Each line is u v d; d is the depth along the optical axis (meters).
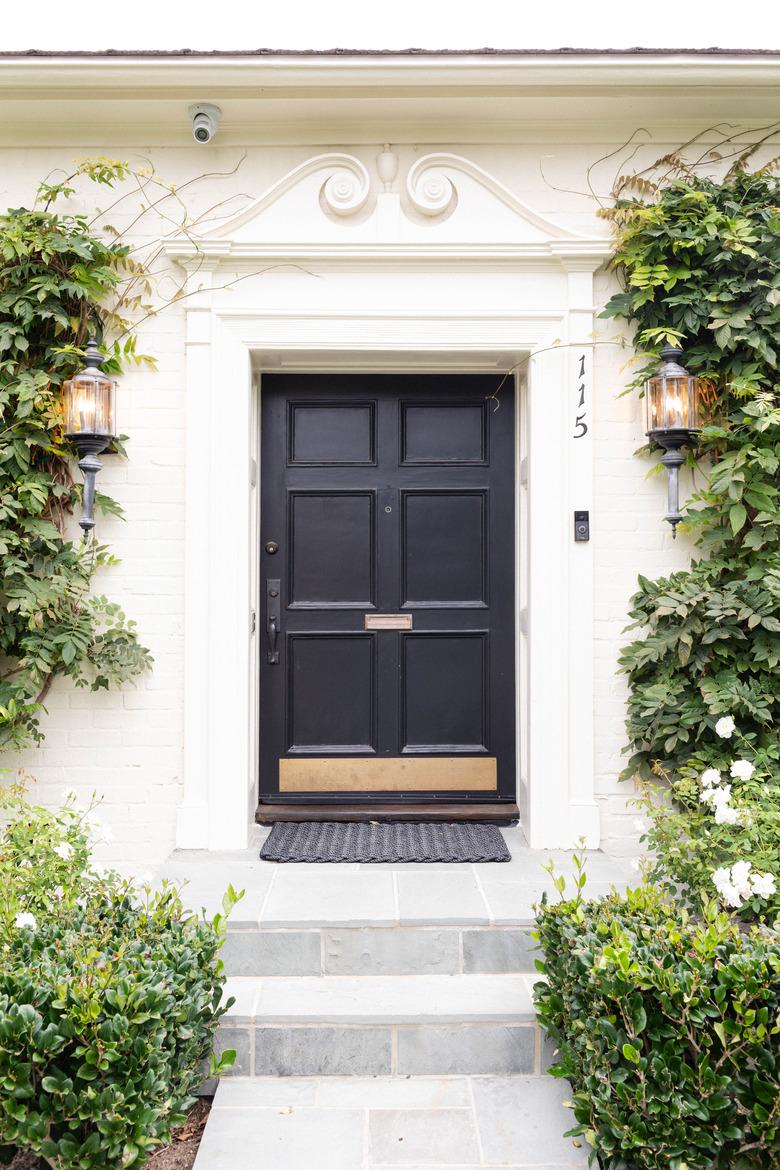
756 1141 1.92
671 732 3.24
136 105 3.31
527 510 3.56
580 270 3.42
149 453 3.48
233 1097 2.39
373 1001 2.57
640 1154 1.92
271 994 2.61
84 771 3.47
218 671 3.42
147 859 3.47
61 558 3.36
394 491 3.81
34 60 3.08
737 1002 1.92
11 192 3.47
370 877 3.08
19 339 3.28
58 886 2.52
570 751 3.42
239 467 3.45
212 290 3.43
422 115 3.35
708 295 3.25
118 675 3.40
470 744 3.80
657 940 2.13
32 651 3.25
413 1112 2.33
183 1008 2.07
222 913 2.74
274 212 3.40
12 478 3.35
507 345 3.46
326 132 3.40
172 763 3.47
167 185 3.44
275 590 3.78
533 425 3.46
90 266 3.39
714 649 3.23
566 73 3.12
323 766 3.77
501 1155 2.17
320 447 3.81
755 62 3.09
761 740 3.22
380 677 3.79
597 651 3.47
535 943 2.74
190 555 3.43
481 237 3.39
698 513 3.32
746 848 2.53
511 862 3.24
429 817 3.66
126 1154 1.81
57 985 1.91
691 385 3.24
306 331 3.45
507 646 3.80
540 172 3.46
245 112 3.34
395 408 3.81
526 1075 2.51
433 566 3.82
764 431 3.27
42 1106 1.85
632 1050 1.92
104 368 3.44
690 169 3.45
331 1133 2.24
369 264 3.44
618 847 3.46
